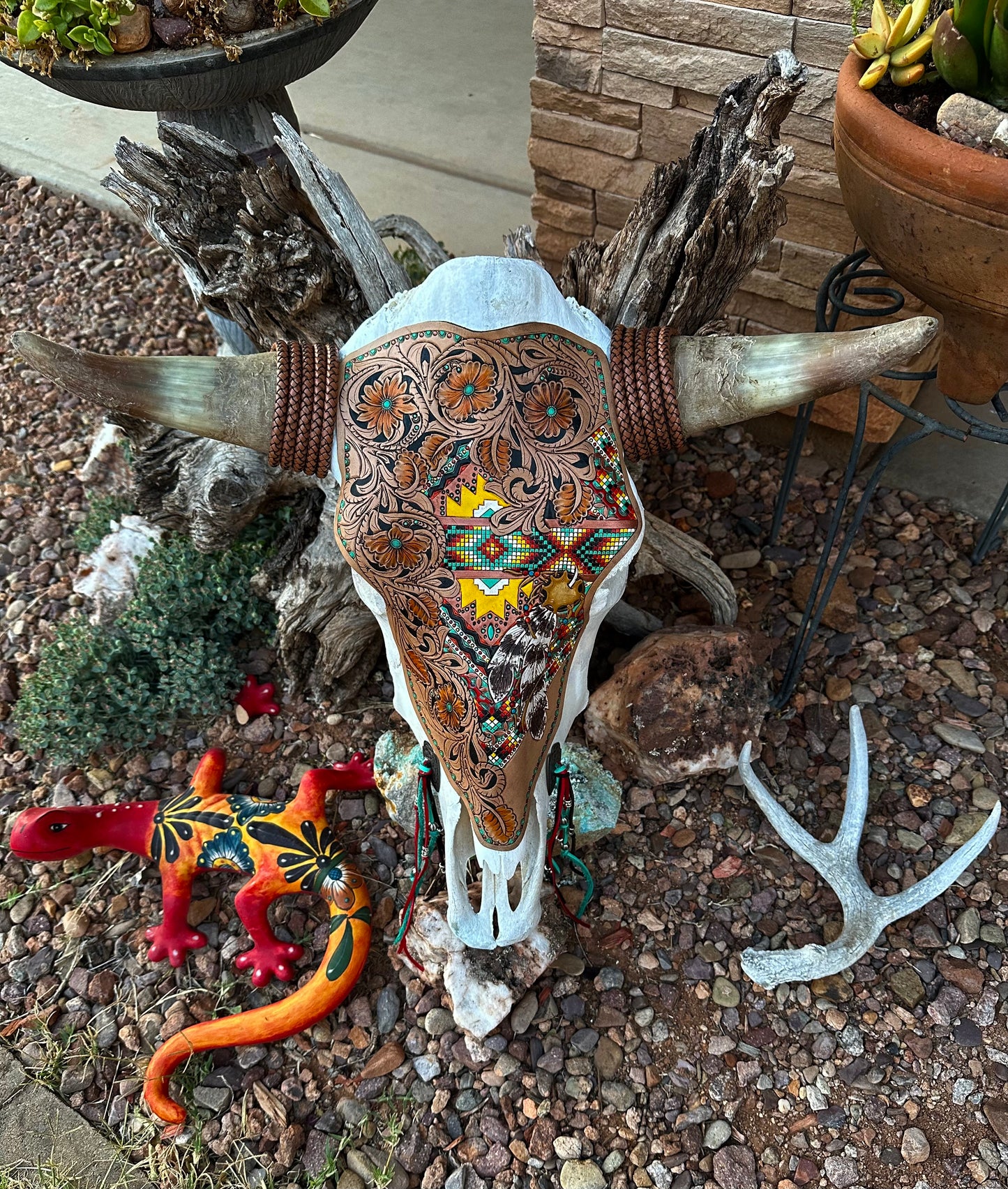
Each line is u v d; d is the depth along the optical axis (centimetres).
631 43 306
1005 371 207
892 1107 230
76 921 272
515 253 271
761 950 251
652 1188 221
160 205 245
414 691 182
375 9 636
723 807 279
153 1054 242
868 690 301
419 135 525
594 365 185
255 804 267
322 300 252
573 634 181
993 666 305
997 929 255
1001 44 171
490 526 175
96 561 333
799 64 205
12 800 299
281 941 262
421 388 178
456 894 196
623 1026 244
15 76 604
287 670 307
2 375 438
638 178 343
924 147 175
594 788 267
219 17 258
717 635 278
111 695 298
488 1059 240
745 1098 233
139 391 177
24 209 525
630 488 184
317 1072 244
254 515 300
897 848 270
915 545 338
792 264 327
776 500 358
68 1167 232
